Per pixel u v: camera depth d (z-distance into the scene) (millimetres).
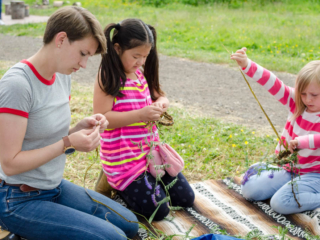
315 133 2752
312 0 15859
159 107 2574
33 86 2004
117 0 17750
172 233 2596
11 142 1947
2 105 1922
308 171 2885
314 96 2662
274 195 2857
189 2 16734
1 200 2121
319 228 2594
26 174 2105
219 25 11992
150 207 2652
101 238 2084
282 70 7859
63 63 2006
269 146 4090
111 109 2648
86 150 2084
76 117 4742
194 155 3852
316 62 2711
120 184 2693
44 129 2092
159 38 10836
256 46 9742
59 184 2393
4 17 15320
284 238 2492
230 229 2650
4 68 7328
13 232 2146
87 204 2367
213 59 8703
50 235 2078
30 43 10359
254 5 15516
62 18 1916
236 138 4266
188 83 7047
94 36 1973
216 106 5730
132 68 2627
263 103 5977
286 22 12203
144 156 2727
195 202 3000
